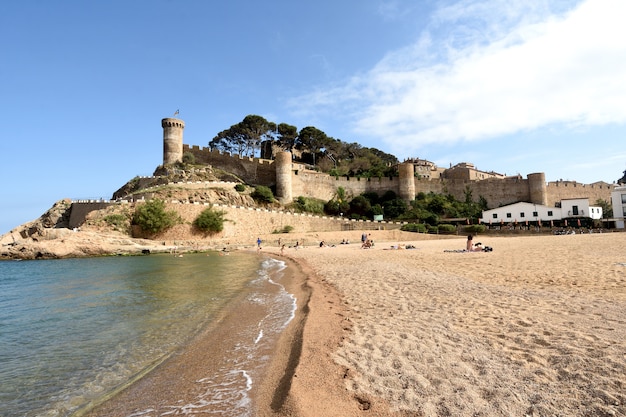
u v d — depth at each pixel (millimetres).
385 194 81125
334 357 6305
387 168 93500
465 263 18188
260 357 7031
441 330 7332
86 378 6629
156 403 5398
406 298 10680
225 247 48188
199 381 6090
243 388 5664
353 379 5375
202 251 46406
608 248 21047
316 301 11297
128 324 10336
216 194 62375
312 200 76375
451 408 4348
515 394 4531
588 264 14703
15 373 7020
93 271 27531
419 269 16891
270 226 58219
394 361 5926
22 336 9758
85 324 10711
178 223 50312
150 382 6215
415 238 55594
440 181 83125
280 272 21219
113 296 15445
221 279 19594
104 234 46594
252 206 64812
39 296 16734
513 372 5164
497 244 32656
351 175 92312
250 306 11961
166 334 9109
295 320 9609
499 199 79812
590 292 9672
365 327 7992
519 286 11211
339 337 7418
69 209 59000
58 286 20078
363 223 64312
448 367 5516
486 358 5742
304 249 42500
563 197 80438
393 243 47031
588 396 4324
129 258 40250
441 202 77625
